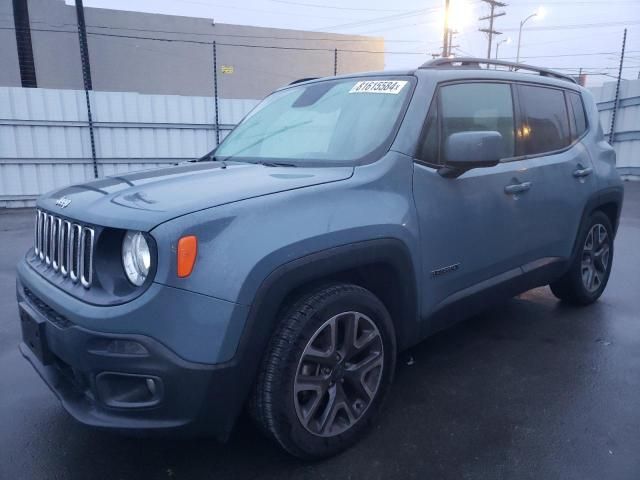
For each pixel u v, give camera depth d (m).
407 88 3.01
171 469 2.45
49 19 24.78
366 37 32.25
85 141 12.98
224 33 29.31
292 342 2.25
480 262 3.18
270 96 4.10
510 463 2.44
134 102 13.23
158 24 27.53
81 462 2.52
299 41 31.00
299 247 2.21
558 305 4.59
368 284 2.76
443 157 2.98
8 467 2.48
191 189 2.38
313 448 2.40
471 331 4.02
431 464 2.44
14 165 12.46
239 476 2.39
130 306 1.99
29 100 12.36
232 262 2.06
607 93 14.66
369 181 2.61
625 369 3.37
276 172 2.71
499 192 3.24
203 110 13.88
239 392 2.14
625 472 2.37
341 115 3.17
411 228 2.68
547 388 3.13
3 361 3.64
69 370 2.33
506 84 3.58
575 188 3.93
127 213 2.13
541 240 3.66
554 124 3.94
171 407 2.04
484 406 2.94
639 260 6.15
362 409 2.60
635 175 13.98
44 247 2.65
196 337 2.01
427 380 3.24
